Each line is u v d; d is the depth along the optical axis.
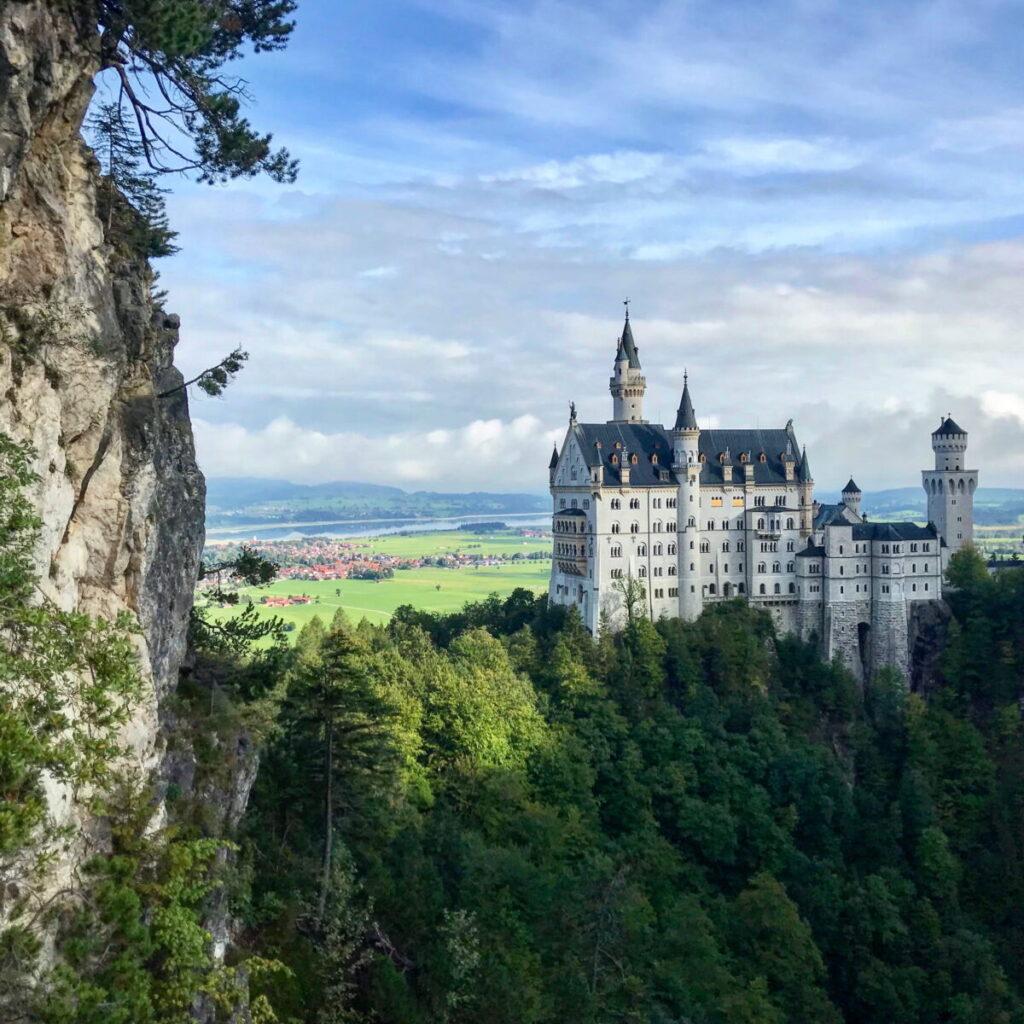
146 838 39.34
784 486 191.25
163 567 49.12
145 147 51.44
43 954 31.69
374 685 130.12
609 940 89.56
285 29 54.84
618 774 143.12
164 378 52.31
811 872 133.88
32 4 37.03
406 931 68.81
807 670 180.75
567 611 175.75
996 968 121.38
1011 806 155.00
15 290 38.19
